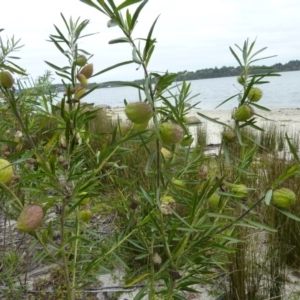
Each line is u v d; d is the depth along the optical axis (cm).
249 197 338
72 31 158
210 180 144
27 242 343
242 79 144
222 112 2098
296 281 323
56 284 289
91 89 120
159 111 129
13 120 236
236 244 285
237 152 354
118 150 164
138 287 296
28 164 172
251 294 283
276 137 928
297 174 129
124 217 341
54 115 170
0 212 405
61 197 128
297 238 345
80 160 168
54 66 152
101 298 283
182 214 320
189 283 152
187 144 164
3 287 279
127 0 104
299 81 7225
